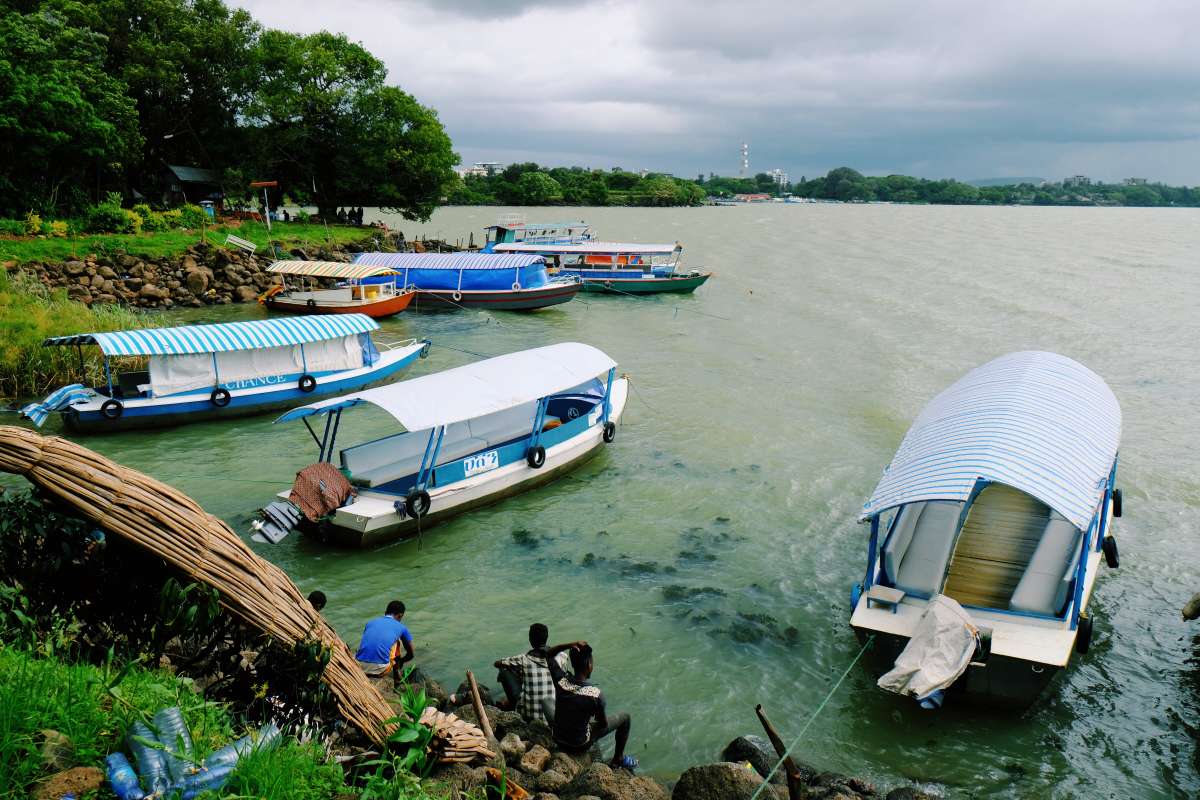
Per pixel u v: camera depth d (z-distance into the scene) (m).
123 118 51.66
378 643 11.34
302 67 63.97
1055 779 10.66
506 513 18.62
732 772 8.78
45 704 5.41
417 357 32.88
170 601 5.33
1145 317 42.94
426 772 6.84
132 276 42.91
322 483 16.41
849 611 14.80
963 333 39.69
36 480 5.05
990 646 11.16
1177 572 16.38
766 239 97.38
